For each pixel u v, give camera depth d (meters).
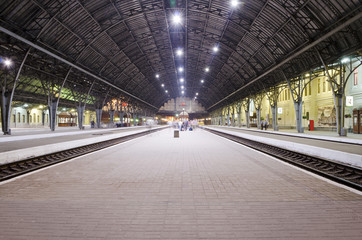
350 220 3.48
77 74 27.61
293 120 34.62
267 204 4.16
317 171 7.41
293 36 19.33
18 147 11.30
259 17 20.36
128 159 9.43
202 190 5.05
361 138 15.56
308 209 3.92
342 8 13.72
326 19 15.23
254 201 4.33
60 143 13.04
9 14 14.81
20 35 16.42
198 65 44.69
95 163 8.53
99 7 19.95
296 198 4.50
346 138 15.41
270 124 41.44
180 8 23.38
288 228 3.22
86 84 32.28
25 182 5.79
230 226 3.29
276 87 29.06
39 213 3.78
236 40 26.94
